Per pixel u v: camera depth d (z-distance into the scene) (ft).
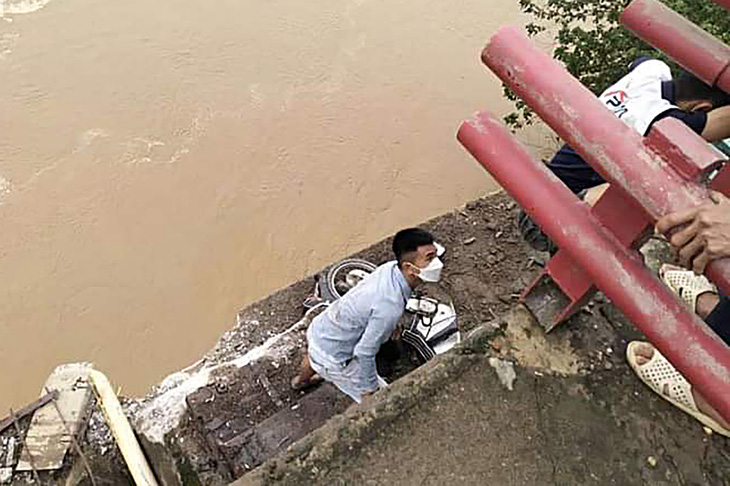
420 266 11.53
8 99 36.60
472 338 8.50
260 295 31.55
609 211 6.79
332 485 7.55
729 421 6.09
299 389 14.12
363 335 12.08
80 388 12.20
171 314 30.42
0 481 11.26
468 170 36.01
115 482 11.27
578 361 8.47
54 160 34.73
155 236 32.76
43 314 30.12
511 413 8.08
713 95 9.89
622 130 6.32
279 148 36.24
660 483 7.80
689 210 5.71
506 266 16.42
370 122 37.27
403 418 7.97
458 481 7.65
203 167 35.19
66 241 32.30
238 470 12.36
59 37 39.14
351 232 33.73
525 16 41.09
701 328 6.32
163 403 13.62
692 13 19.21
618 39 23.45
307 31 40.86
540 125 30.37
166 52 39.09
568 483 7.71
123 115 36.55
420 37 41.04
